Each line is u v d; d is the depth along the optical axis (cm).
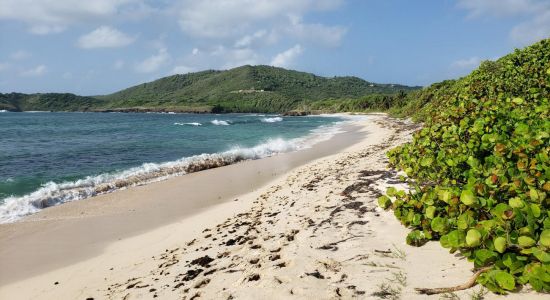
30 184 1442
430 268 347
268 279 390
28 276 646
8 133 4369
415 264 364
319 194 871
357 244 458
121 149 2592
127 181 1430
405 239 444
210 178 1477
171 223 912
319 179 1118
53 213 1030
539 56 1155
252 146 2719
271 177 1448
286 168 1631
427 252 389
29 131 4725
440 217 388
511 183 372
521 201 325
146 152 2428
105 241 806
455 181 497
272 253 502
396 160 771
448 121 699
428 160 568
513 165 430
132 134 4050
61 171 1736
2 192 1305
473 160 490
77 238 829
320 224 592
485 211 356
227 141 3119
